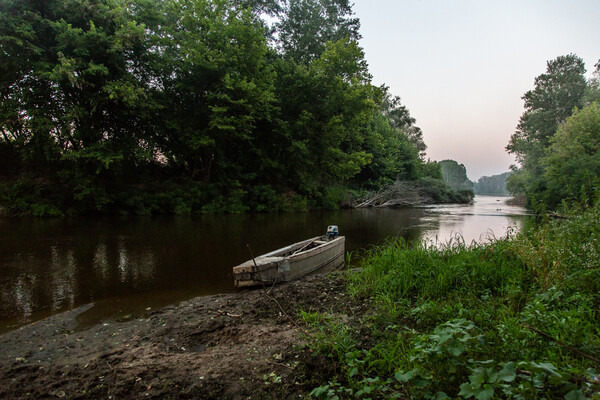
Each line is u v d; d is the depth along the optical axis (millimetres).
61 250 10312
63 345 4367
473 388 1998
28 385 3318
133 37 17719
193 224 16953
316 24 34875
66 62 15516
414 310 4227
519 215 26000
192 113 23812
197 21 21938
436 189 50188
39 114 16688
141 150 20438
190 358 3744
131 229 14703
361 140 31641
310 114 26141
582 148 27375
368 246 12203
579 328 3002
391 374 3021
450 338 2418
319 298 5785
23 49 15930
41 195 18656
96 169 19875
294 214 24781
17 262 8906
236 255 10117
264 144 27719
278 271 7199
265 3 33594
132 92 17438
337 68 26750
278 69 28078
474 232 15734
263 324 4852
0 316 5523
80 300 6324
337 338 3676
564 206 6367
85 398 3051
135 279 7652
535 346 3002
